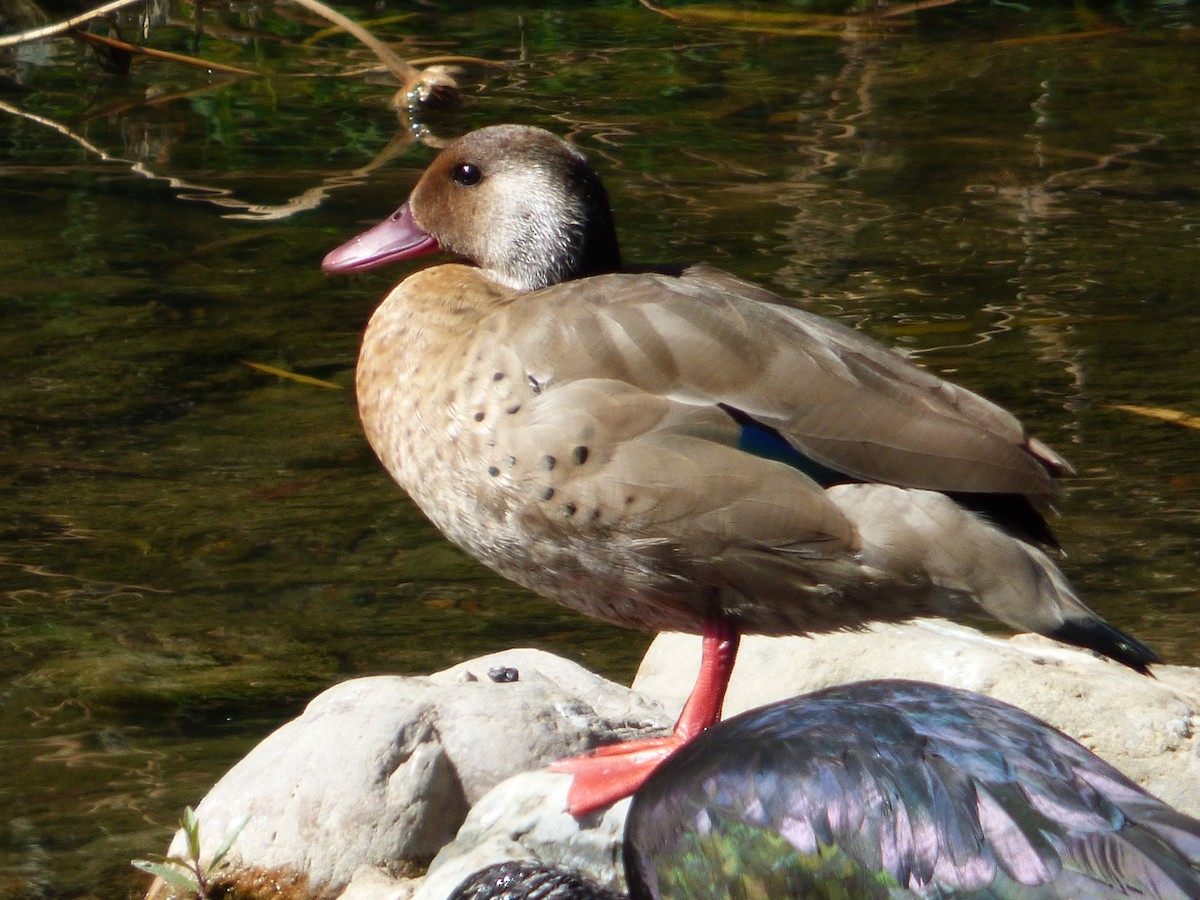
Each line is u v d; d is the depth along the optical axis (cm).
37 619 917
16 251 1420
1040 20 2188
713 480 677
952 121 1778
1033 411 1151
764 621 705
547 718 731
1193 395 1176
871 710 502
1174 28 2138
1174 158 1658
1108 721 747
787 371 687
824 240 1449
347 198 1548
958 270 1392
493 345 715
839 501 673
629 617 739
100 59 1952
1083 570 966
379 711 719
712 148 1689
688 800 499
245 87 1898
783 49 2055
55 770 779
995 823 455
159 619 923
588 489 688
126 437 1129
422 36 2095
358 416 1166
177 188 1577
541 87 1895
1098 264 1410
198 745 802
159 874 671
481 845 667
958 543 656
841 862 470
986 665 777
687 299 711
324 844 691
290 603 947
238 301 1340
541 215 827
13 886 692
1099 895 435
